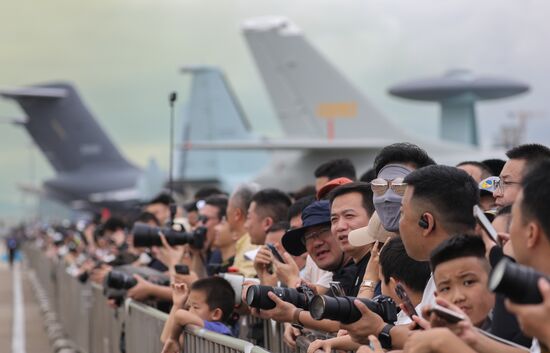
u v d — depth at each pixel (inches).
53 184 6894.7
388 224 380.5
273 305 389.4
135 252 912.9
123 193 6555.1
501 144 3885.3
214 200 697.0
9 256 4281.5
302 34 3125.0
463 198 319.6
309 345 371.2
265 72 3152.1
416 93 7485.2
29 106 6968.5
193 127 4768.7
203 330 433.7
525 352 254.2
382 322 310.2
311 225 468.1
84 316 1023.0
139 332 590.2
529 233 235.3
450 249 281.6
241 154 4785.9
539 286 209.2
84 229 1542.8
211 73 4751.5
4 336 1459.2
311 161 3075.8
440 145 2871.6
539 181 234.8
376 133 3048.7
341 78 3078.2
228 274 493.4
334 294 365.7
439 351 243.8
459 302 280.5
